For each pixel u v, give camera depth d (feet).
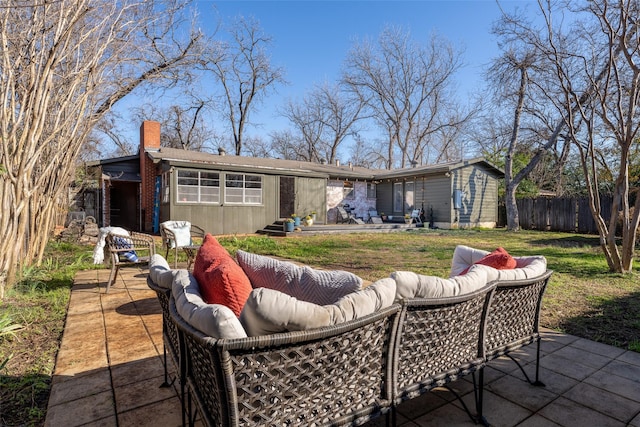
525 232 45.14
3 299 12.61
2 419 6.12
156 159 38.11
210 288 5.27
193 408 6.32
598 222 19.10
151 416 6.19
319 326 3.94
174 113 75.41
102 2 14.82
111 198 54.24
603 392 7.09
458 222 50.26
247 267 6.15
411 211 54.90
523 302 7.11
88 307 12.63
